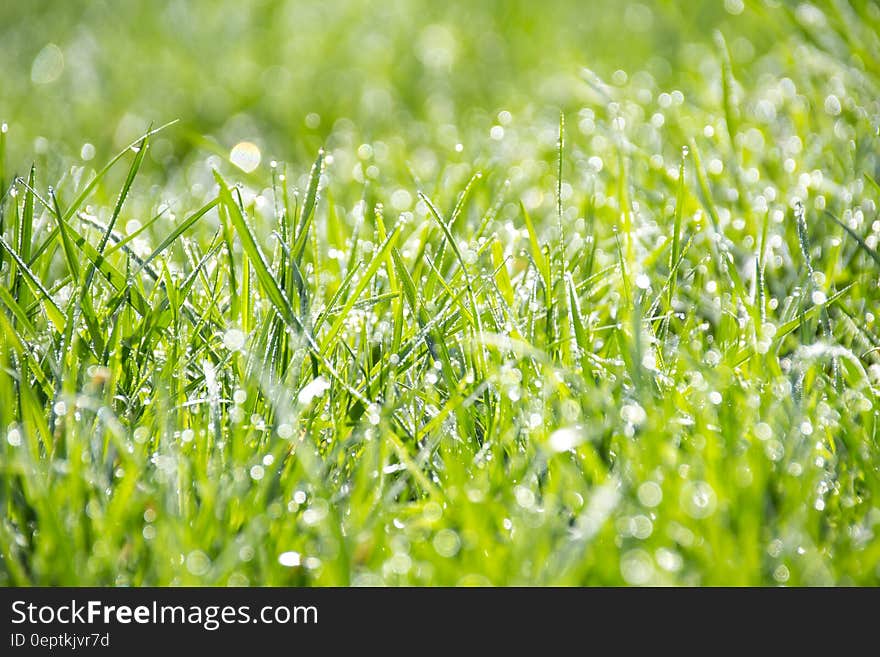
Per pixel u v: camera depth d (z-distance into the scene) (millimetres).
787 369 931
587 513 856
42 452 891
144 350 920
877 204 1004
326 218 1037
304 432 899
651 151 1102
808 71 1107
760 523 864
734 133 1048
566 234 1038
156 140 1387
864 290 963
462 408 900
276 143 1368
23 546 869
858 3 1115
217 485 876
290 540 865
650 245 999
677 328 961
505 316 937
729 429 883
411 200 1079
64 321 915
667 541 855
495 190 1097
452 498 874
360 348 926
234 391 913
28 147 1290
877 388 920
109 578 860
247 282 928
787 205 1013
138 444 886
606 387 899
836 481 887
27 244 934
